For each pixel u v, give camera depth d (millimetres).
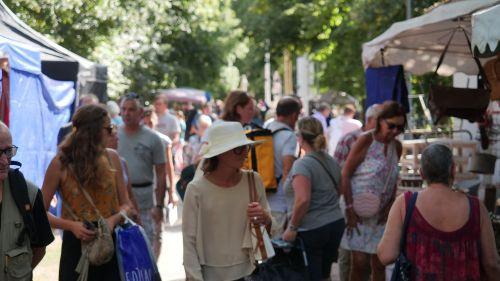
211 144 6148
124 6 20656
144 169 9562
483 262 5453
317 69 47594
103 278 6473
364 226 8523
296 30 32094
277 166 8922
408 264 5406
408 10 16094
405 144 12648
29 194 5363
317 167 7992
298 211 7785
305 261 7703
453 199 5449
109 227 6383
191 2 24672
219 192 6195
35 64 11688
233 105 9188
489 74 8289
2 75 10141
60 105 13289
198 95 37969
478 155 11672
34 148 12195
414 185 11812
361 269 8625
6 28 12562
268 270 7523
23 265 5277
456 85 16188
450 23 9852
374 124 8766
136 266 6414
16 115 11234
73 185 6430
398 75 10969
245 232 6227
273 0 32094
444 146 5555
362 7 23469
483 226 5426
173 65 35438
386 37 9945
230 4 40031
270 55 33438
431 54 11523
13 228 5242
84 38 20688
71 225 6348
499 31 5703
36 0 17406
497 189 12953
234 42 38531
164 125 18453
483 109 9289
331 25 27594
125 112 9484
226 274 6184
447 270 5359
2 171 5156
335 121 20828
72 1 17891
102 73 15375
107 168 6500
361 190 8477
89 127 6457
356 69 28562
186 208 6172
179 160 18422
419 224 5430
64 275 6477
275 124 9148
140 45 24500
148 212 9617
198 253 6145
